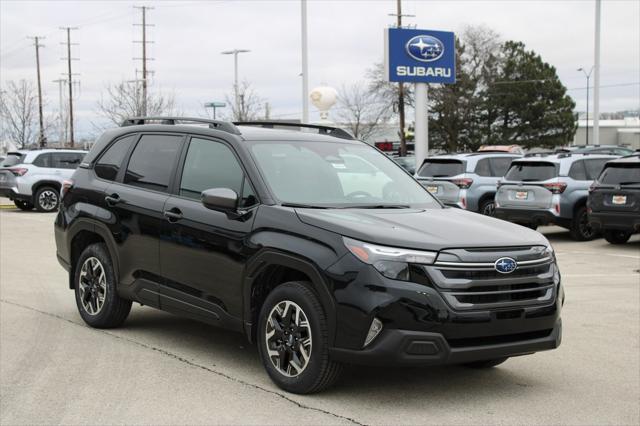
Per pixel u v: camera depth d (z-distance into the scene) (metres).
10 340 6.73
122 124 7.55
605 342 6.90
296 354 5.15
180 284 6.07
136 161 6.86
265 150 5.94
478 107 64.38
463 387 5.46
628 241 15.83
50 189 23.80
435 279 4.69
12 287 9.61
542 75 64.38
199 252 5.84
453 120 63.91
